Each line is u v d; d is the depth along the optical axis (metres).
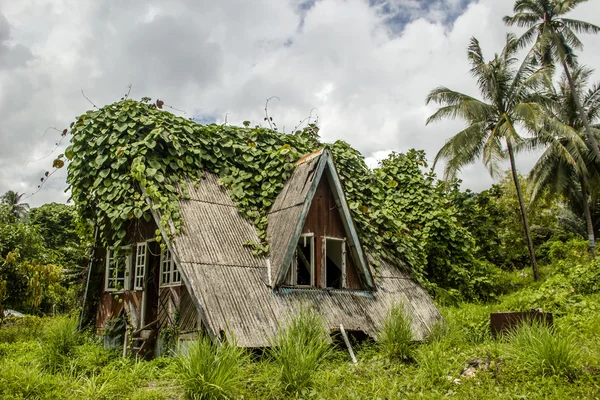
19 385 6.32
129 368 7.57
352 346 9.03
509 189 32.75
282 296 8.80
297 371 6.51
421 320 10.27
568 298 12.16
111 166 9.57
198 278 7.98
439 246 15.88
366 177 12.89
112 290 11.02
